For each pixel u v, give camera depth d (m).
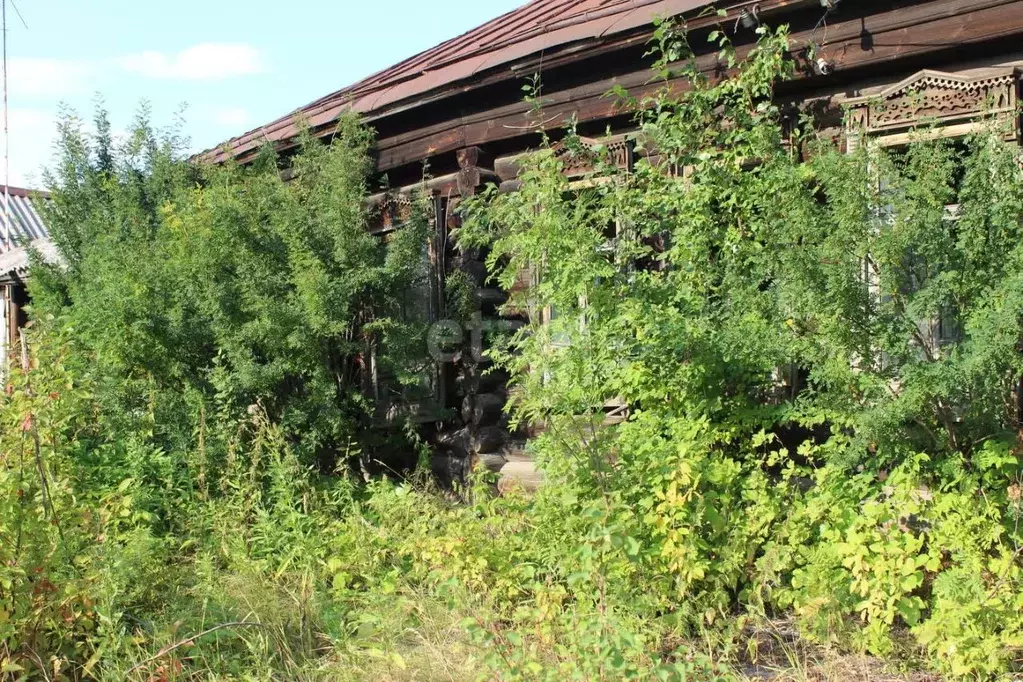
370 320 9.26
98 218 10.92
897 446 5.65
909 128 6.12
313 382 8.48
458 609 5.32
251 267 8.73
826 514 5.71
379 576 6.27
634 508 5.74
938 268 5.49
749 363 6.36
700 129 7.41
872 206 5.70
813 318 5.85
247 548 6.68
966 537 5.19
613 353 6.67
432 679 4.75
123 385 8.43
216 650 5.30
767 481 6.07
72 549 5.44
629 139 8.27
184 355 8.66
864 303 5.53
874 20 7.05
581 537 5.30
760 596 5.48
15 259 15.02
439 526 6.77
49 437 5.52
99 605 5.31
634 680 4.31
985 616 4.95
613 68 8.47
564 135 8.91
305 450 8.20
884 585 5.34
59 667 4.92
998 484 5.39
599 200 7.49
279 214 8.97
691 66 7.40
